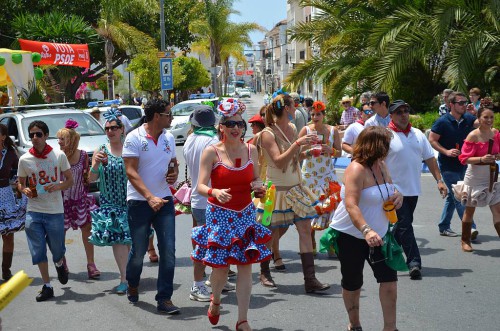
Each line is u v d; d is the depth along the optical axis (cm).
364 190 510
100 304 690
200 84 5428
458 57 1975
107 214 729
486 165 822
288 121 709
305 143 662
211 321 594
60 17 3506
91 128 1436
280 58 10781
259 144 702
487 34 1973
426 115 2078
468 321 601
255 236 567
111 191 730
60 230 716
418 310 634
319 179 809
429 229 997
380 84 2097
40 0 3816
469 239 862
